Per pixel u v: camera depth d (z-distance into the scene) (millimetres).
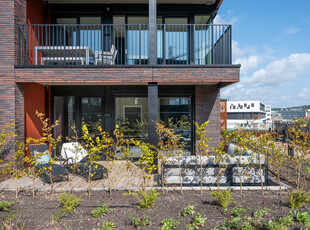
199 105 7852
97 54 6996
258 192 4375
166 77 6035
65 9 8344
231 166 4812
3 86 5797
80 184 5055
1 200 4016
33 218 3311
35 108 7043
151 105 6148
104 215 3400
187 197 4113
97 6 8383
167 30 8594
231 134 4555
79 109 7969
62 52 7023
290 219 3127
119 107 7930
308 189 4543
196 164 4793
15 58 5898
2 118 5738
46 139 4617
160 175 4926
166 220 3109
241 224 3066
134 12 8492
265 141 4398
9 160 5656
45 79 5922
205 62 7992
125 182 5191
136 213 3455
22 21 6285
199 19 8883
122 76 6035
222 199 3668
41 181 5336
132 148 7840
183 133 7984
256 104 85188
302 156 4613
